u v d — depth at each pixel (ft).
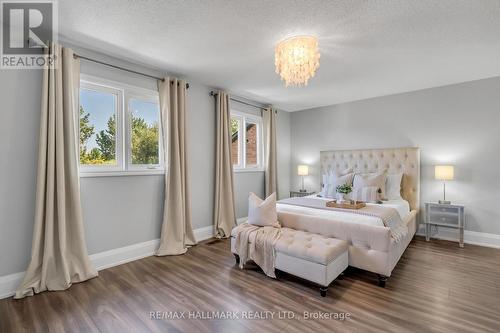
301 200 12.09
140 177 9.98
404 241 9.64
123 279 8.05
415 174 12.75
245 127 15.06
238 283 7.78
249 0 5.86
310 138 17.26
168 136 10.39
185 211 11.16
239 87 12.68
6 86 7.02
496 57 9.04
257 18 6.61
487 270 8.63
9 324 5.80
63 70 7.69
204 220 12.48
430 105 12.67
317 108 16.88
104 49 8.46
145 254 10.05
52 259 7.39
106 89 9.16
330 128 16.30
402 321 5.84
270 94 13.88
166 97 10.37
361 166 14.62
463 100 11.80
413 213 11.94
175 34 7.47
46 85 7.32
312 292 7.20
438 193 12.48
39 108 7.53
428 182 12.75
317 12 6.32
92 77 8.59
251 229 8.95
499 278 8.02
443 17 6.53
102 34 7.47
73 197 7.82
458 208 11.18
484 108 11.30
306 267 7.19
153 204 10.37
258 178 15.81
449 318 5.94
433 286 7.50
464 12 6.31
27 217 7.35
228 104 13.21
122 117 9.57
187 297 6.97
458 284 7.63
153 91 10.33
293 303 6.64
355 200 11.13
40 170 7.19
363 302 6.66
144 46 8.24
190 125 11.75
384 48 8.32
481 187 11.41
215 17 6.57
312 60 7.56
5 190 7.00
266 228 8.91
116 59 9.21
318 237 8.28
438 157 12.47
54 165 7.50
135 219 9.81
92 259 8.66
